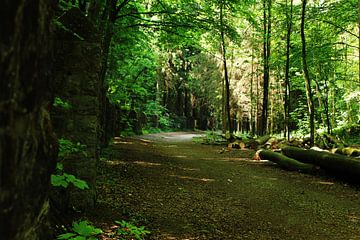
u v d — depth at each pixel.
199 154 15.70
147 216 5.88
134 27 13.45
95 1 9.02
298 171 11.51
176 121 43.97
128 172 9.38
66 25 5.81
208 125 49.62
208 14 13.34
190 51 40.22
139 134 26.88
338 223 6.29
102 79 10.47
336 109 26.97
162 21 12.70
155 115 37.56
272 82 30.02
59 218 4.07
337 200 7.95
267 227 5.94
